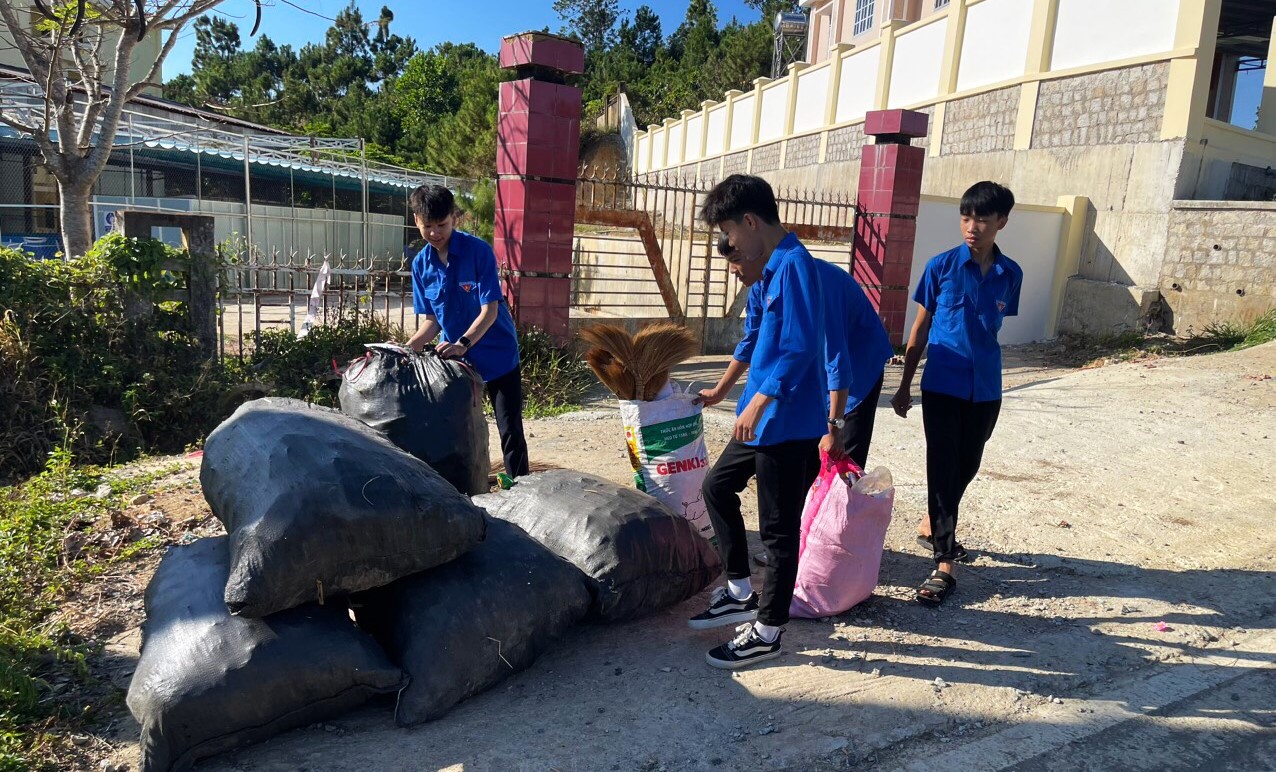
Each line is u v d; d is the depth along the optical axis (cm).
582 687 299
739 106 2395
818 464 335
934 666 322
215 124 2056
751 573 395
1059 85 1361
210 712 238
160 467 536
